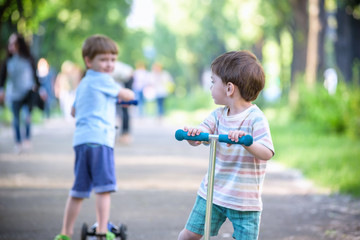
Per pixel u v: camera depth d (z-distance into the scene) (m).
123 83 17.53
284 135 20.91
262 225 8.22
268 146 5.11
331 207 9.38
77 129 6.94
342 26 32.41
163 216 8.80
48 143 19.64
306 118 26.70
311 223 8.32
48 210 9.19
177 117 39.00
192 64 69.56
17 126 16.08
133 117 38.53
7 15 26.44
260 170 5.29
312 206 9.49
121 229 7.01
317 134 21.05
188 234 5.45
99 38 7.18
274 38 48.00
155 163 15.03
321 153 15.22
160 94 32.09
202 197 5.38
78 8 40.72
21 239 7.46
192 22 57.03
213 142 4.90
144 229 7.99
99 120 6.91
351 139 19.17
